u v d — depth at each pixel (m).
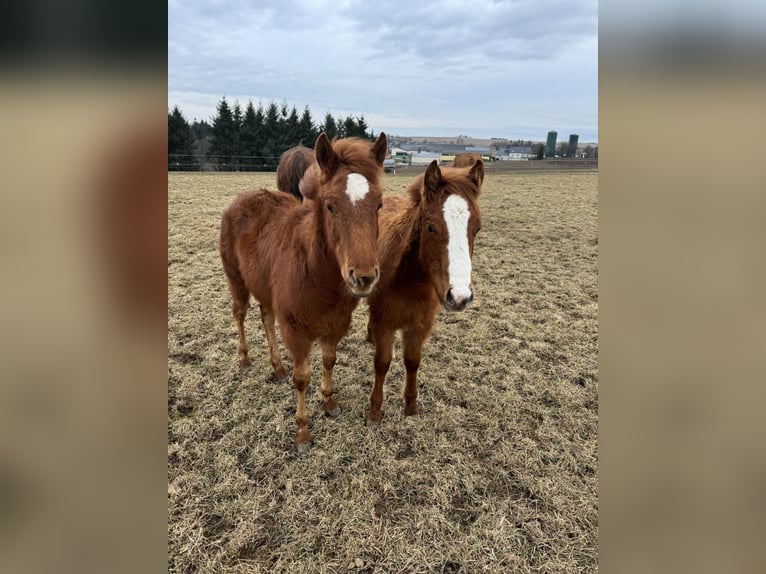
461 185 2.75
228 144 33.38
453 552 2.52
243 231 3.80
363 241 2.47
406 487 2.96
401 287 3.11
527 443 3.36
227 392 3.93
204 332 4.97
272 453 3.22
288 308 3.02
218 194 14.73
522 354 4.64
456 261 2.62
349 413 3.71
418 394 3.98
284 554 2.50
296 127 33.66
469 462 3.19
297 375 3.19
